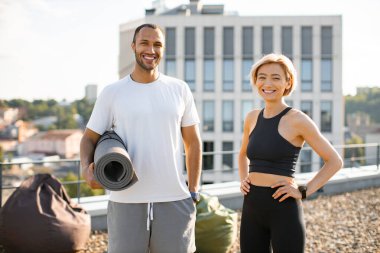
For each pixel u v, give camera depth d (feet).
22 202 16.93
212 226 17.28
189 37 119.55
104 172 8.93
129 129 9.91
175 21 119.24
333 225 24.26
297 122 9.81
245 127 11.28
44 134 306.55
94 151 10.23
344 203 30.12
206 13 130.82
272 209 9.96
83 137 10.30
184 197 10.25
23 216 16.65
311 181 9.92
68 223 17.26
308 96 119.65
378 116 297.53
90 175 9.26
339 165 9.81
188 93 10.55
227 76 119.34
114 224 10.06
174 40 119.44
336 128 119.44
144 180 9.92
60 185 18.54
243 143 11.51
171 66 119.65
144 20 122.52
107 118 10.16
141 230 9.94
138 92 9.97
